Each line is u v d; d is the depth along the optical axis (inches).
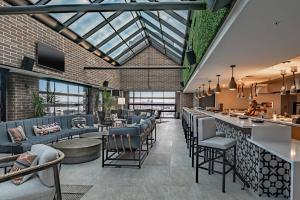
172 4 107.4
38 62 211.5
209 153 156.2
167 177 140.1
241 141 140.3
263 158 112.8
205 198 110.8
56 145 179.0
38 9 118.8
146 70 590.6
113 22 318.7
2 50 171.2
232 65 180.9
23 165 86.8
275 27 91.0
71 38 288.0
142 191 118.6
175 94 628.4
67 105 336.8
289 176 108.3
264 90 362.0
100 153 193.9
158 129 382.9
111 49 413.7
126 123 329.1
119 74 573.0
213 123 139.7
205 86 406.3
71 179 136.7
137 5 110.9
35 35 211.3
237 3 78.6
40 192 81.5
